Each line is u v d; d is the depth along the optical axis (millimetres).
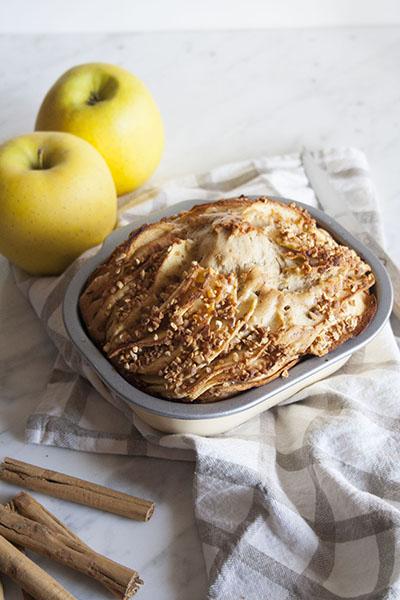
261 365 532
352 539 517
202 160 792
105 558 511
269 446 563
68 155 645
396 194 754
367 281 567
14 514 529
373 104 851
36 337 648
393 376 578
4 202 629
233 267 545
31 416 582
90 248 653
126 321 549
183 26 935
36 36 924
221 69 892
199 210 591
